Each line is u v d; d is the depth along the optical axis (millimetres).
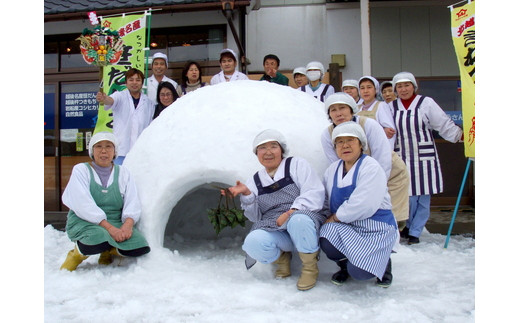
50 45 7703
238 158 3502
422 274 3373
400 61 7527
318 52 7719
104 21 6086
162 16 7141
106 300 2826
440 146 7590
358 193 2889
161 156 3744
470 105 4410
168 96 5145
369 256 2832
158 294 2930
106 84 6035
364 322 2455
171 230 4789
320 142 3686
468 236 5312
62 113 7766
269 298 2828
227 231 4793
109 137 3553
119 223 3570
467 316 2525
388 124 4414
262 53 7852
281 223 3041
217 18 7121
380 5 7480
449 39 7449
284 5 7789
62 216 7238
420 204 4762
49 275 3326
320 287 3027
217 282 3133
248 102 3807
